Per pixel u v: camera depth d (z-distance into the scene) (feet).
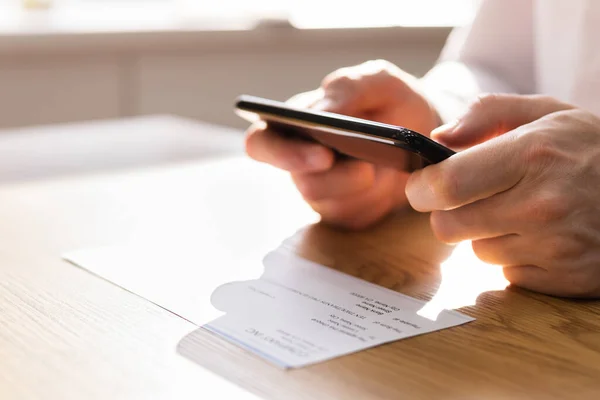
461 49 4.00
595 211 1.87
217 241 2.41
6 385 1.39
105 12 7.18
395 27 7.27
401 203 2.77
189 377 1.42
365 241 2.43
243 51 6.59
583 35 3.12
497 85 3.51
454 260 2.23
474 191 1.85
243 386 1.38
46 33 5.61
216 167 3.59
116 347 1.57
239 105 2.40
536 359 1.52
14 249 2.35
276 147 2.48
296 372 1.44
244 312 1.77
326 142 2.31
